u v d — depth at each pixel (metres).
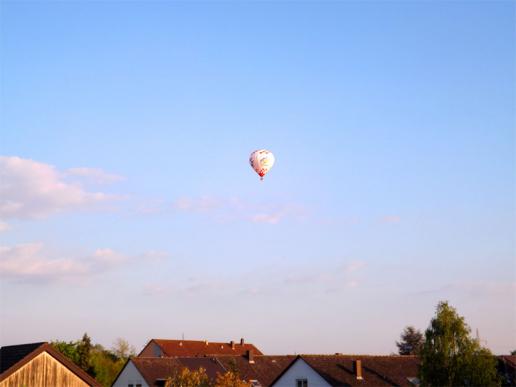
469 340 48.47
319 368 64.19
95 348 94.62
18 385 37.53
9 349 41.19
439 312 49.41
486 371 47.53
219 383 46.62
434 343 48.81
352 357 69.25
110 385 76.06
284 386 65.31
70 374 39.66
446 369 48.12
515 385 59.03
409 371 68.81
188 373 47.50
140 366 69.50
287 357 80.88
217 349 99.50
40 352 38.75
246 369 75.19
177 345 96.19
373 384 63.75
